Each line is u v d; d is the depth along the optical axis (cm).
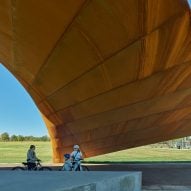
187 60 1566
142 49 1480
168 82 1775
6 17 1597
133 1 1202
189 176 2070
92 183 731
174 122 2417
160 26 1330
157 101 1992
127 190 934
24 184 691
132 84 1786
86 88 1945
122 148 2903
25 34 1692
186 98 2023
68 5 1324
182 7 1233
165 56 1526
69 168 1686
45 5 1370
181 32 1360
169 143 10875
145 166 2756
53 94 2236
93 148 2809
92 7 1299
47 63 1894
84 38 1527
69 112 2344
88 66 1727
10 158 3834
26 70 2195
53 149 2930
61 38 1586
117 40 1466
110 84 1816
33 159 1814
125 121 2295
